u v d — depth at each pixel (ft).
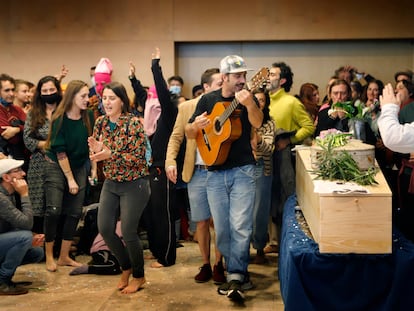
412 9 23.84
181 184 15.37
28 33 25.36
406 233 12.57
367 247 9.38
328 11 24.17
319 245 9.52
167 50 24.93
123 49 25.09
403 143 8.84
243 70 12.12
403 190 12.87
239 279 12.60
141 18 24.94
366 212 9.34
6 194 13.58
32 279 14.64
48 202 15.46
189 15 24.71
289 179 15.70
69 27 25.22
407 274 9.36
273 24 24.39
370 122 14.24
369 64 24.76
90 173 17.67
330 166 10.12
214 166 12.51
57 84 16.26
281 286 11.78
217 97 12.67
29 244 13.50
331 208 9.41
